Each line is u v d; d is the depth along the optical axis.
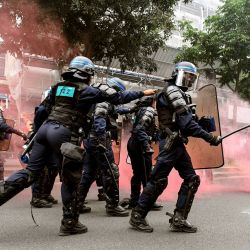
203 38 15.12
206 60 15.51
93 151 4.80
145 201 4.14
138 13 10.28
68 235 3.89
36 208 5.36
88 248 3.47
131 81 18.41
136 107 5.33
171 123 4.11
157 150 6.32
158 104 4.21
